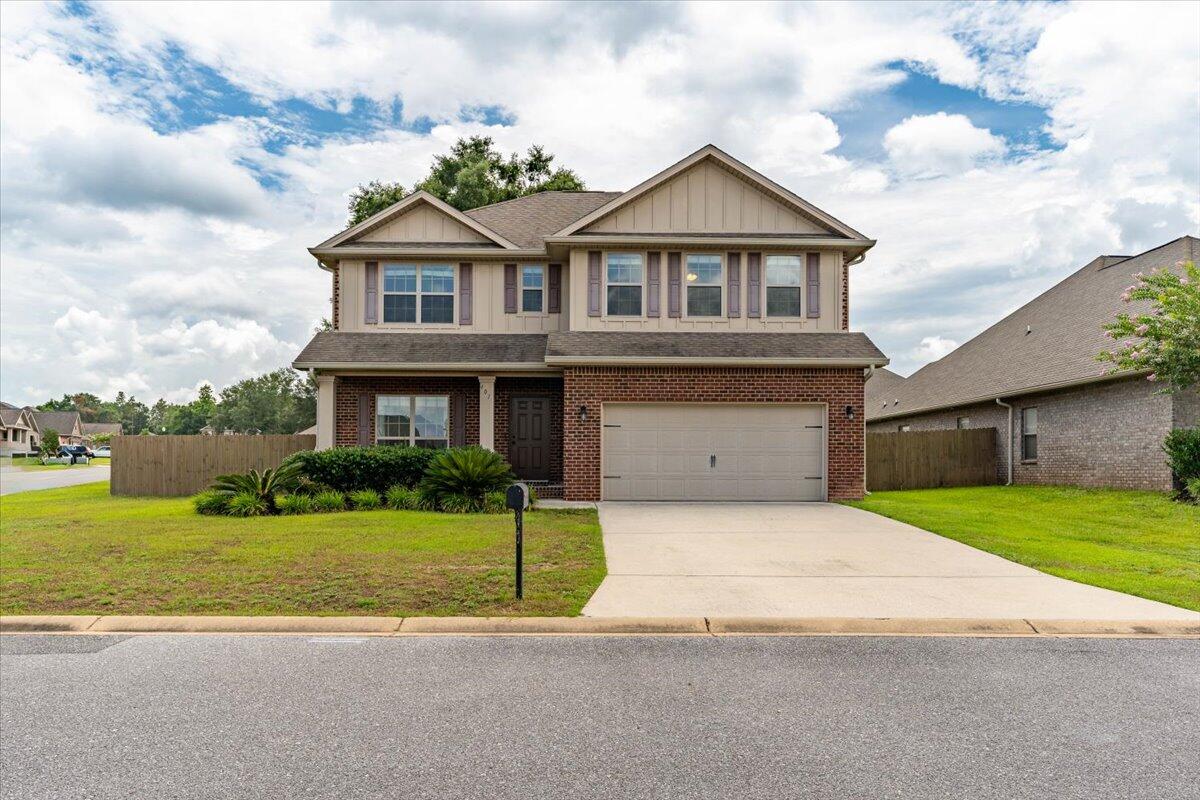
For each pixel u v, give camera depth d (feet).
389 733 12.96
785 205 54.13
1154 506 44.34
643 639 19.08
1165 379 43.88
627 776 11.32
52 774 11.37
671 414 51.03
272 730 13.09
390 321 57.16
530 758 11.96
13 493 70.33
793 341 52.08
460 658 17.43
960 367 81.92
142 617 20.43
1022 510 45.60
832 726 13.34
